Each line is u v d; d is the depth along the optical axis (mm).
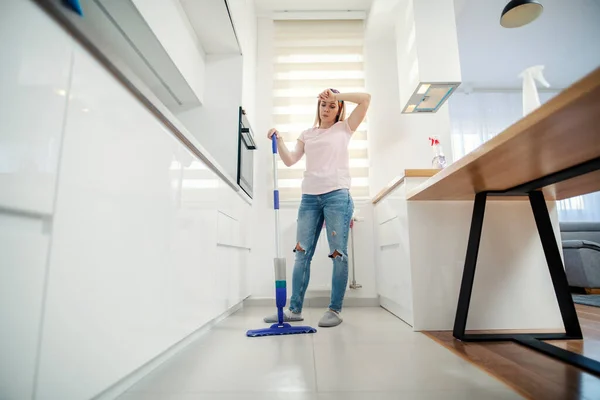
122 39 1510
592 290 3094
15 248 467
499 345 1266
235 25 2049
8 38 455
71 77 582
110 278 701
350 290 2502
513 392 806
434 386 846
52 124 536
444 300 1565
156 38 1507
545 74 4699
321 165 1848
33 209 499
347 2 2846
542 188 1388
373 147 2750
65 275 567
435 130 2764
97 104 657
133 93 798
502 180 1266
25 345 483
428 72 2219
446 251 1598
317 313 2129
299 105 2785
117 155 729
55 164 543
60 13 537
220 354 1146
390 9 2652
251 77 2623
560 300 1409
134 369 797
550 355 1120
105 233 685
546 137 845
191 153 1194
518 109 5090
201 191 1300
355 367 1002
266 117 2770
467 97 5145
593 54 4230
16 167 468
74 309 589
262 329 1477
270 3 2846
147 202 869
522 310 1544
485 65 4445
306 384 862
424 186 1403
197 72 2098
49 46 529
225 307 1686
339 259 1771
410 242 1607
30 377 491
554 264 1428
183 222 1114
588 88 601
